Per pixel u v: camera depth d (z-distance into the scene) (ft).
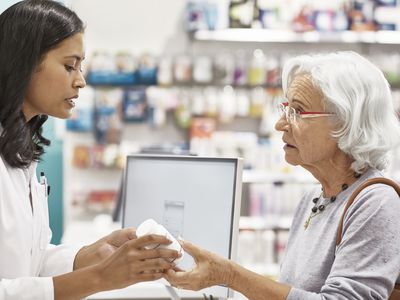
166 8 21.45
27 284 5.18
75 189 20.47
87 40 21.17
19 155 5.75
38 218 6.11
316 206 5.99
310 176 18.62
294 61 5.85
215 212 6.17
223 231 6.06
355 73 5.51
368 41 20.66
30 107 5.80
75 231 15.06
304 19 19.98
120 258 5.08
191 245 5.27
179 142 21.36
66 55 5.62
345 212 5.39
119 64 20.21
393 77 20.11
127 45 21.35
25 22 5.50
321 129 5.57
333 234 5.48
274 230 19.31
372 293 4.94
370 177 5.57
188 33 21.38
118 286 5.15
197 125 20.25
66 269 6.63
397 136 5.58
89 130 20.57
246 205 18.78
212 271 5.21
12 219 5.50
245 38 21.01
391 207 5.14
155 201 6.84
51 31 5.52
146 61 20.34
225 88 20.39
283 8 19.94
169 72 20.26
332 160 5.74
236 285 5.22
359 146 5.48
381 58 20.25
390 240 5.06
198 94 20.25
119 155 20.21
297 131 5.64
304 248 5.80
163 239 5.07
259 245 18.65
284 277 5.99
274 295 5.15
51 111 5.73
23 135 5.67
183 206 6.49
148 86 20.75
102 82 20.13
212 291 6.01
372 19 20.20
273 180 18.63
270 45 21.57
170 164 6.76
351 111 5.44
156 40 21.44
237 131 21.52
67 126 20.30
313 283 5.49
